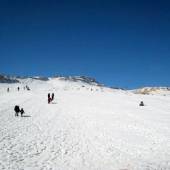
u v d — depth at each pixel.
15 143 19.97
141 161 17.62
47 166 15.73
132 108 46.88
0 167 14.70
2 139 20.61
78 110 41.44
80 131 26.56
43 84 171.75
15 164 15.48
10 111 35.88
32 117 32.59
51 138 22.75
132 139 24.06
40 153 18.25
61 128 27.34
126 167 16.17
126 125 30.62
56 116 34.81
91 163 16.97
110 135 25.41
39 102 49.00
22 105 42.75
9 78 155.62
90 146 21.20
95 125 30.08
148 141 23.45
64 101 53.31
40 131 25.09
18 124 27.39
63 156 18.06
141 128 29.11
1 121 27.95
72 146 20.81
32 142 20.83
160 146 21.89
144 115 39.12
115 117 36.06
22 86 123.44
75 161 17.19
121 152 19.88
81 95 68.69
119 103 53.97
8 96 58.38
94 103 52.19
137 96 71.69
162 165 16.70
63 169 15.47
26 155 17.45
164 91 117.62
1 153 17.20
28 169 14.91
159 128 29.52
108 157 18.47
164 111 45.06
